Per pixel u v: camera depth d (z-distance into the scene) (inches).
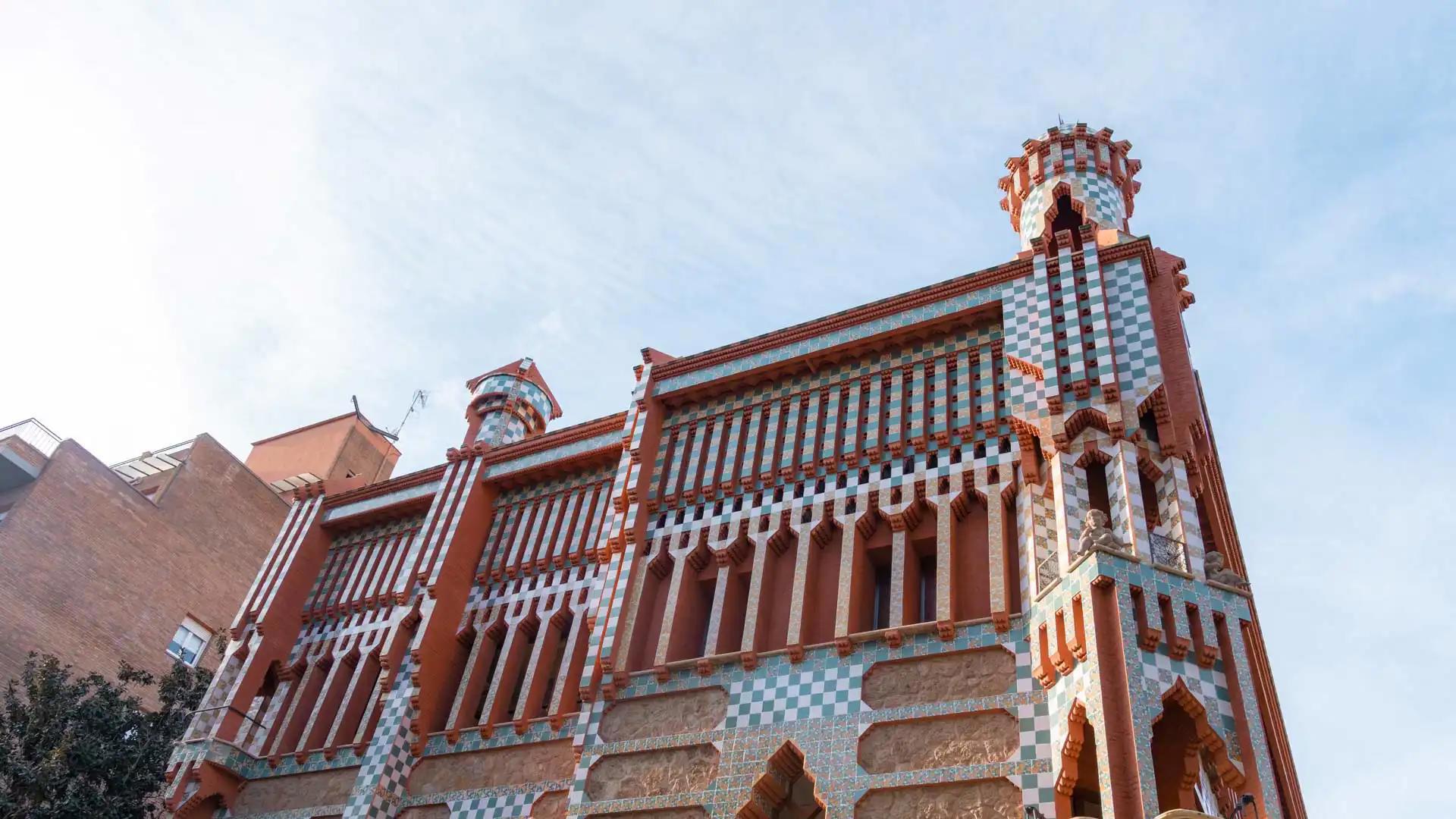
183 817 957.2
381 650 1012.5
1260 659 875.4
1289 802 873.5
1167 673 618.5
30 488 1475.1
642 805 739.4
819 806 737.6
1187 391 760.3
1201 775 676.1
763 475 880.9
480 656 958.4
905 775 673.6
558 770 834.8
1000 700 679.1
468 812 850.1
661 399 983.0
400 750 906.1
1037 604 695.7
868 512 812.0
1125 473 708.7
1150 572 653.9
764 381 948.6
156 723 1085.1
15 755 995.3
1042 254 864.3
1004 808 639.1
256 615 1095.6
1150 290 828.0
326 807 912.3
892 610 749.9
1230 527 917.2
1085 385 759.7
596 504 1010.7
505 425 1192.8
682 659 815.1
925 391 858.1
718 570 848.9
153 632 1579.7
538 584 985.5
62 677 1088.2
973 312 867.4
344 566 1145.4
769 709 743.7
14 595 1419.8
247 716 1028.5
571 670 885.8
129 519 1584.6
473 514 1060.5
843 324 920.9
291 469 1943.9
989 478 785.6
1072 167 995.3
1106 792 575.5
